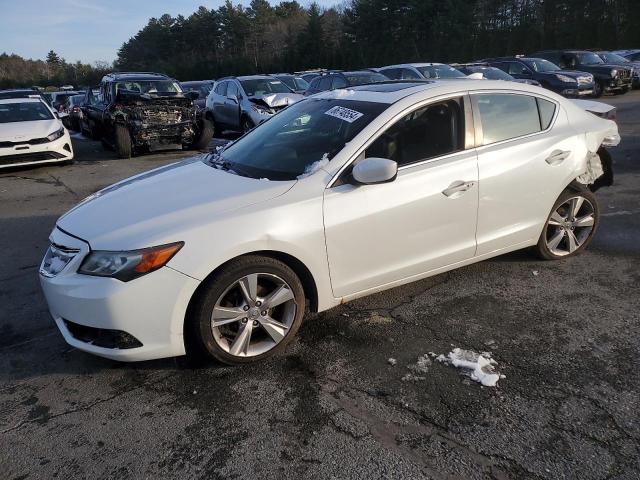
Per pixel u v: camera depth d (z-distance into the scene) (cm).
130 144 1156
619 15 3769
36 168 1081
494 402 277
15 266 509
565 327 350
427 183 352
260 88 1299
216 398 289
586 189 448
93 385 306
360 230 330
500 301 389
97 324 286
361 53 5231
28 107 1110
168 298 285
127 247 282
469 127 378
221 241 291
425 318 367
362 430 261
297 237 309
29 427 272
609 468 232
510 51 4156
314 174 329
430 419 266
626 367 304
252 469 239
